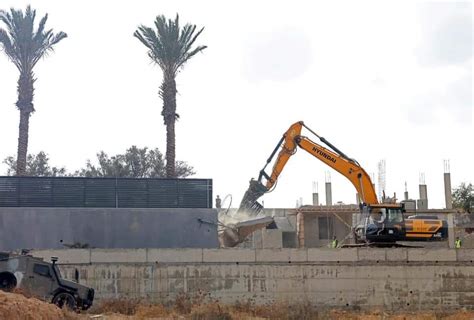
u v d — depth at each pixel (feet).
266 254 165.99
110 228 179.52
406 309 168.76
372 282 168.76
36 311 108.27
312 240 265.95
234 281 164.04
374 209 184.24
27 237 175.42
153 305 156.56
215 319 136.05
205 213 185.06
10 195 181.37
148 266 161.89
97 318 126.93
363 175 190.60
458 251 172.65
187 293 162.20
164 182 188.55
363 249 169.99
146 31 230.89
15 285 133.39
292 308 150.30
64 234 177.17
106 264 160.56
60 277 137.39
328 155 190.80
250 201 188.03
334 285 167.43
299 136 190.39
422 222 183.93
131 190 186.70
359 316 152.66
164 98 230.27
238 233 187.73
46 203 182.39
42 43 241.35
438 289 170.60
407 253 171.32
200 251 164.25
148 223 181.57
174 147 229.45
